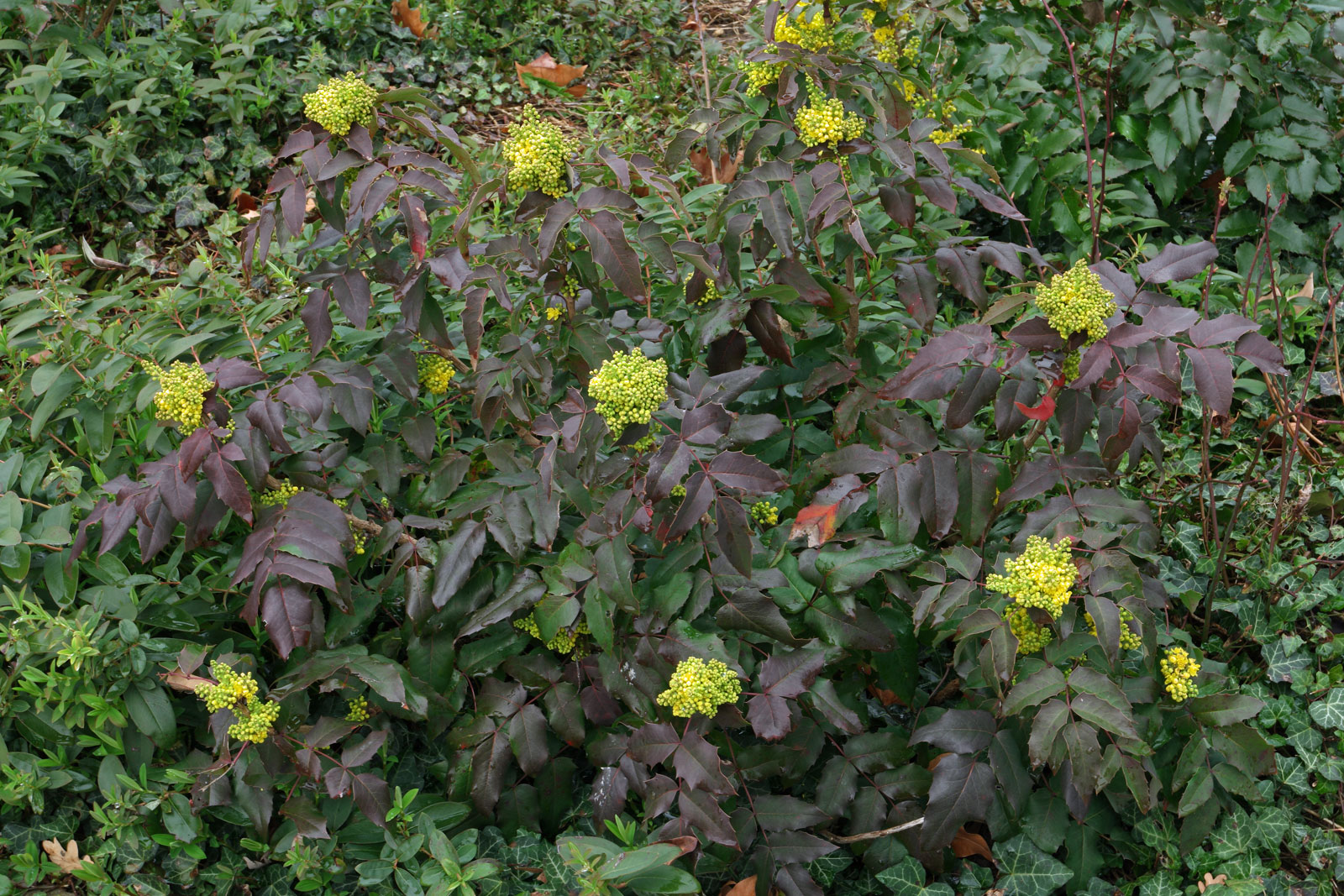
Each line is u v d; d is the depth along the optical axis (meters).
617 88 5.14
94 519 2.34
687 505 2.13
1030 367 2.48
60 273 3.31
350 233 2.70
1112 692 2.20
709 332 2.58
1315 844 2.55
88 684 2.40
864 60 2.40
